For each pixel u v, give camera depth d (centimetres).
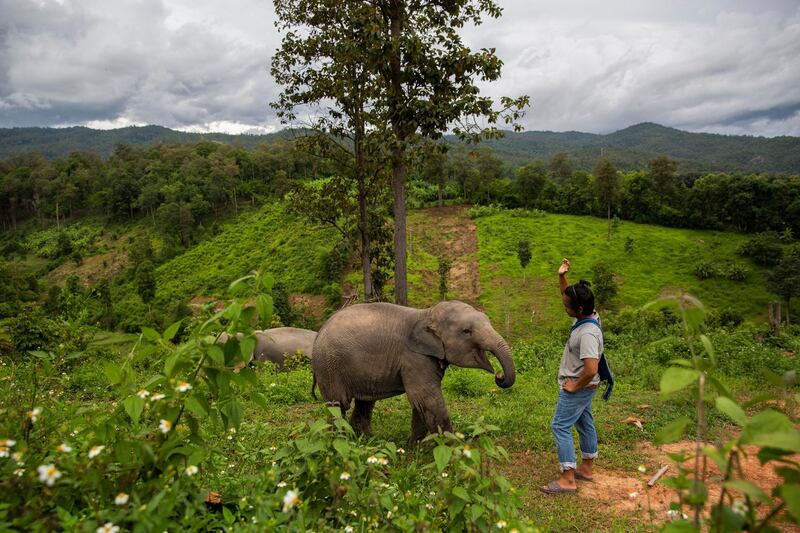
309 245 7256
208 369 264
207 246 8462
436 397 560
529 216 8100
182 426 289
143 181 11338
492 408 779
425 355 562
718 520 171
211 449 290
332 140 1944
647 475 533
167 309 6200
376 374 568
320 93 1823
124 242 9888
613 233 7331
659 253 6662
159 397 247
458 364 553
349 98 1741
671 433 179
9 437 247
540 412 752
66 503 244
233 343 269
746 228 7312
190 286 7150
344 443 286
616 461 570
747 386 909
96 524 209
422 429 589
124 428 302
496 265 6400
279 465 317
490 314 5191
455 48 1384
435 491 314
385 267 2081
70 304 909
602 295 5397
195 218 9719
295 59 1806
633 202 7888
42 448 260
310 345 1390
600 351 480
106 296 5684
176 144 14788
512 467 556
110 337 2220
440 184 8794
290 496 237
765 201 7212
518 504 293
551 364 1145
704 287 5816
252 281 272
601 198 7850
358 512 274
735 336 1281
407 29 1389
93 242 10231
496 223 7800
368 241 1995
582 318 488
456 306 568
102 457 243
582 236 7238
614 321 3222
